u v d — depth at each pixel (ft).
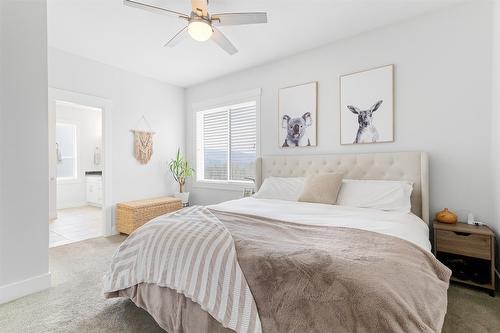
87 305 6.16
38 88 6.98
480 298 6.28
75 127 20.71
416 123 8.38
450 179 7.83
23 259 6.66
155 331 5.19
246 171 13.58
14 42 6.53
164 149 14.78
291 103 11.25
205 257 4.27
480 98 7.34
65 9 7.72
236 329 3.62
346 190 8.65
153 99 14.20
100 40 9.72
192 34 6.87
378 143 9.13
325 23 8.65
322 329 3.07
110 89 12.28
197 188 15.39
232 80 13.47
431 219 8.13
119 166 12.75
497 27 6.78
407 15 8.23
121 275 5.49
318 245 4.26
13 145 6.52
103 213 12.25
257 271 3.78
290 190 9.93
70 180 20.27
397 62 8.71
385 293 2.96
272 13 8.02
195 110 15.29
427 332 2.89
